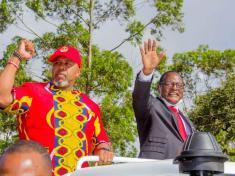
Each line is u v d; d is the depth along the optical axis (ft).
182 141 21.13
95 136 20.61
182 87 22.33
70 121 19.86
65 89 20.49
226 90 117.60
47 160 8.95
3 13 90.38
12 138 83.20
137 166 12.28
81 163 16.07
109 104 89.35
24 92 19.54
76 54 21.06
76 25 92.02
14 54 18.99
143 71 20.93
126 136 90.27
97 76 89.20
